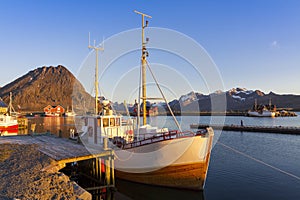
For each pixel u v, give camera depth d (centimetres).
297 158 2069
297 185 1350
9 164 1108
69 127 4406
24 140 1789
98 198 1229
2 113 4303
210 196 1202
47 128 4241
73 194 855
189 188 1187
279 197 1176
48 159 1145
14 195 775
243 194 1223
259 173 1599
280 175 1547
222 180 1454
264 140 3198
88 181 1399
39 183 883
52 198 794
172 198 1202
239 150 2483
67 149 1382
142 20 1352
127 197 1198
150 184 1248
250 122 6150
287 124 5416
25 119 4325
